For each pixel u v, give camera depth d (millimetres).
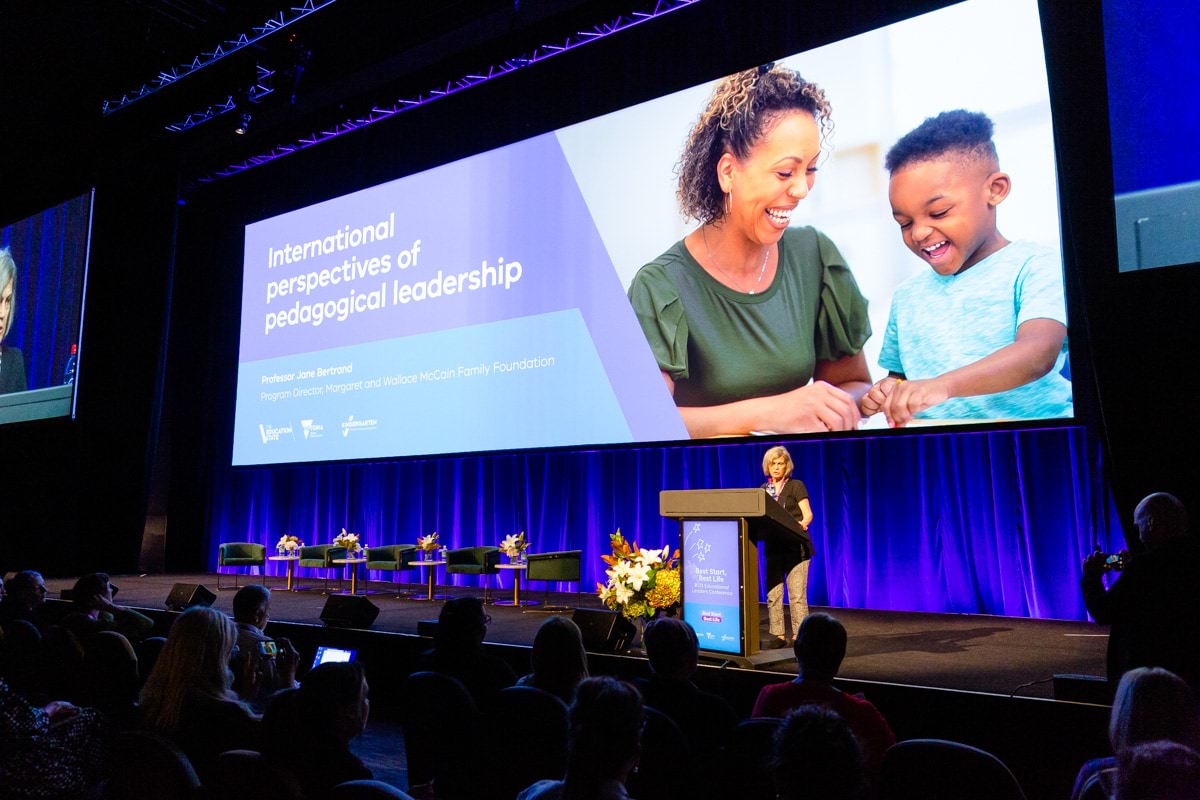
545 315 8062
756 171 7008
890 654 4699
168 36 9156
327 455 9461
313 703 2062
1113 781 1511
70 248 11305
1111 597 2924
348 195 9680
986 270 5969
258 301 10375
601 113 7906
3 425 11750
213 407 12164
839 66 6680
